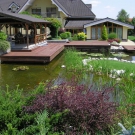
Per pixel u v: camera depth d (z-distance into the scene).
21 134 2.71
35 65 11.40
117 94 5.90
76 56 11.91
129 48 17.55
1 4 31.73
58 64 11.73
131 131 2.54
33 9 29.52
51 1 28.38
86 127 3.08
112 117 3.39
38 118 2.85
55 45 17.94
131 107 4.12
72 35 29.28
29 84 7.77
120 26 26.38
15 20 14.12
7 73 9.55
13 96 3.69
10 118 2.97
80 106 3.12
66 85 3.83
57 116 2.94
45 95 3.42
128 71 8.79
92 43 19.97
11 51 13.55
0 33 13.40
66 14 28.31
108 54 16.05
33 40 17.38
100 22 26.14
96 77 8.75
